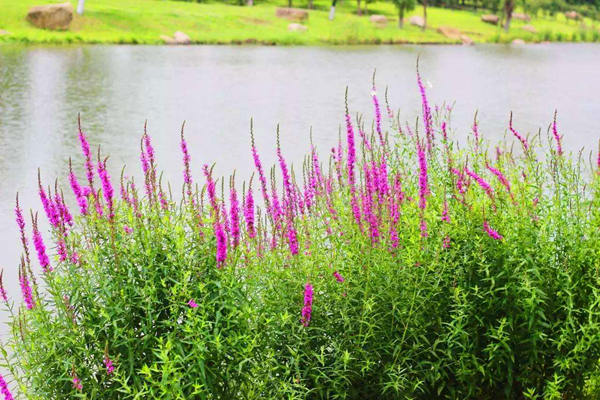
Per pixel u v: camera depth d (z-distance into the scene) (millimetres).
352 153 6246
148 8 75750
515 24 118438
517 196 6484
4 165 16500
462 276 5828
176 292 4914
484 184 6105
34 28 56594
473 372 5664
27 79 32906
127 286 4973
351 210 6145
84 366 4855
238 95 30391
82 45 53562
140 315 5066
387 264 5656
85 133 20719
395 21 98375
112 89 30766
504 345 5590
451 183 6629
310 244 5758
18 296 8805
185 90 31375
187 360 4816
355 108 27250
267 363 5016
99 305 4988
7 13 58125
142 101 27641
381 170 6145
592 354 5895
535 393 6043
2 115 23562
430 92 33500
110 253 5180
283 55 53156
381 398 5699
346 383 5516
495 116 26109
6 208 12969
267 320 5012
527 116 26297
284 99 29531
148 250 5074
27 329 5113
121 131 21219
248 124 23094
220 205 5391
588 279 5996
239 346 4914
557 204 6324
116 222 5348
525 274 5559
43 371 4832
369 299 5355
